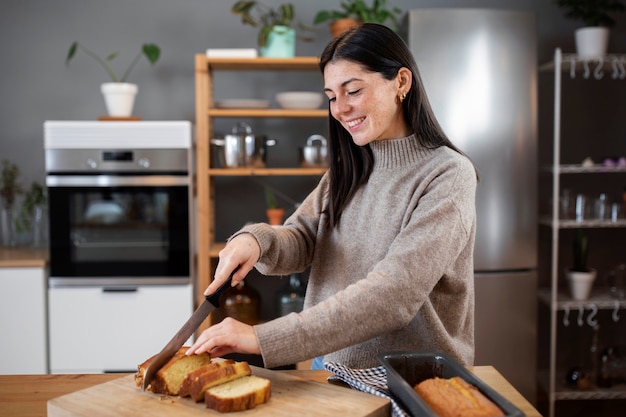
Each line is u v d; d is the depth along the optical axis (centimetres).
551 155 333
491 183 286
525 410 106
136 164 280
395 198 129
